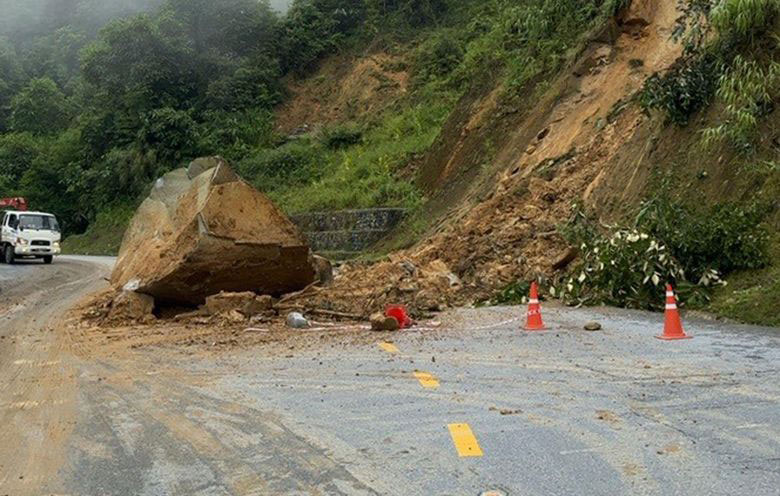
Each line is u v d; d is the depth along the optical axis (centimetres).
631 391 663
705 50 1540
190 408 667
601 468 468
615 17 2084
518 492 432
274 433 574
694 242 1197
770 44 1386
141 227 1478
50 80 6912
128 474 494
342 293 1387
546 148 2023
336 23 5444
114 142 5084
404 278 1526
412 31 5053
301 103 4953
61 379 827
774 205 1215
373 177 3297
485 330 1073
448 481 454
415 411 623
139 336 1141
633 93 1866
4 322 1351
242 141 4603
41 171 5356
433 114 3791
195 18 5200
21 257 2855
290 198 3575
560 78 2269
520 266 1513
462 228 1797
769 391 642
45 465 521
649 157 1554
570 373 751
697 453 490
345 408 642
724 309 1079
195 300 1353
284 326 1188
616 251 1272
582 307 1263
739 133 1295
